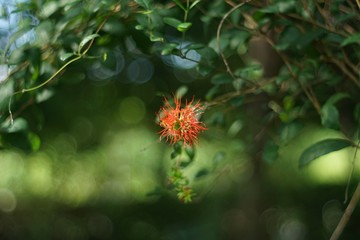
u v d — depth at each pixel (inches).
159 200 358.3
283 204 352.2
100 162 371.6
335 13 110.9
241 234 268.8
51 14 107.7
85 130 340.8
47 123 293.3
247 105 165.5
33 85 107.3
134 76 303.4
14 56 101.2
